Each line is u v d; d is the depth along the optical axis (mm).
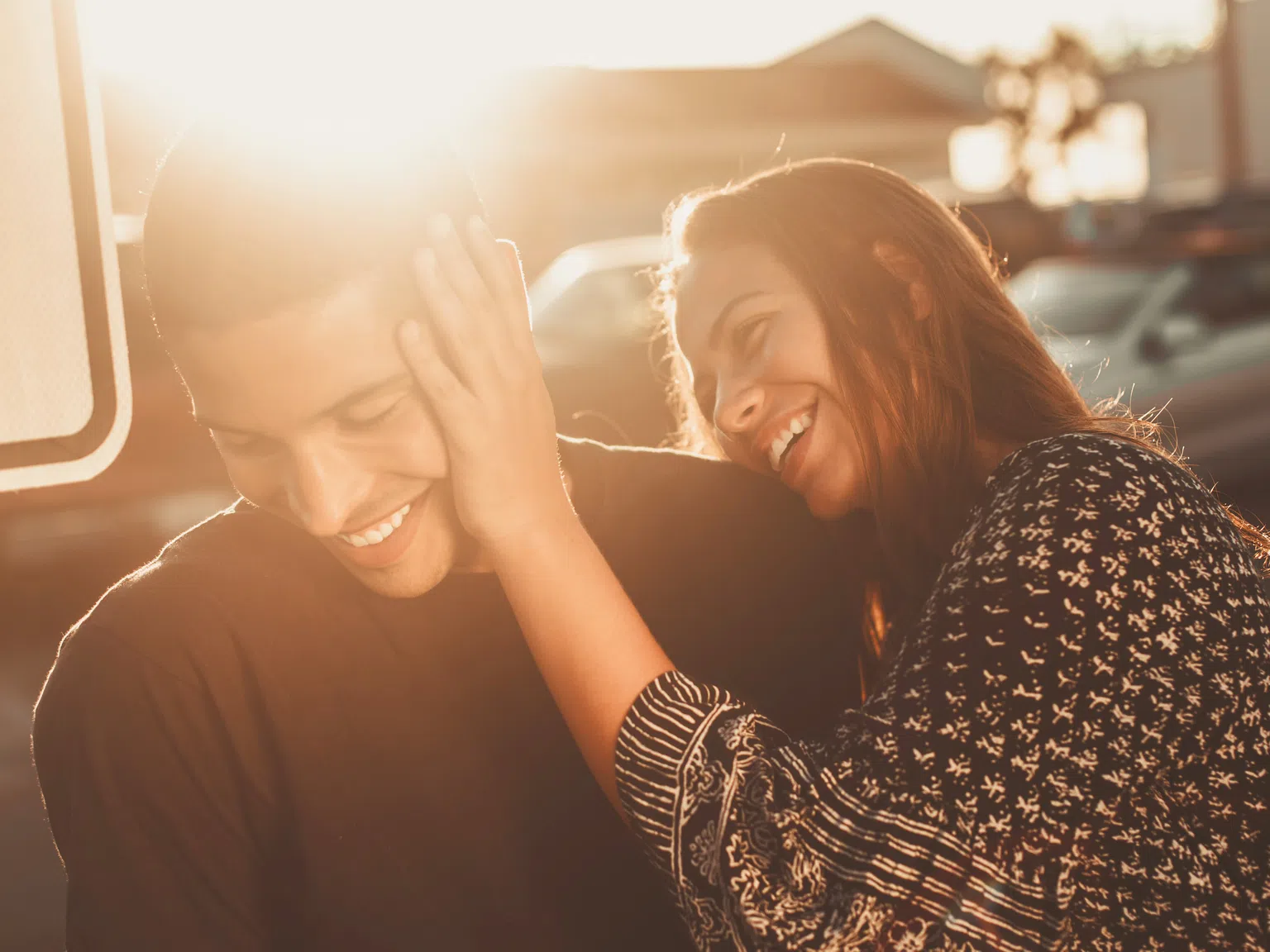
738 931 1131
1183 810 1197
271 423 1052
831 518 1527
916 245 1514
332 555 1192
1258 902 1206
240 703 1118
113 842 1070
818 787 1132
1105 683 1159
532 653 1194
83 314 1005
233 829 1117
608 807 1268
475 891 1196
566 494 1194
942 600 1228
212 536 1193
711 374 1546
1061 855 1146
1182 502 1239
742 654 1453
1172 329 7414
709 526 1466
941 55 30516
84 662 1092
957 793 1128
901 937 1110
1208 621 1190
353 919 1163
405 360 1070
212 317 1016
